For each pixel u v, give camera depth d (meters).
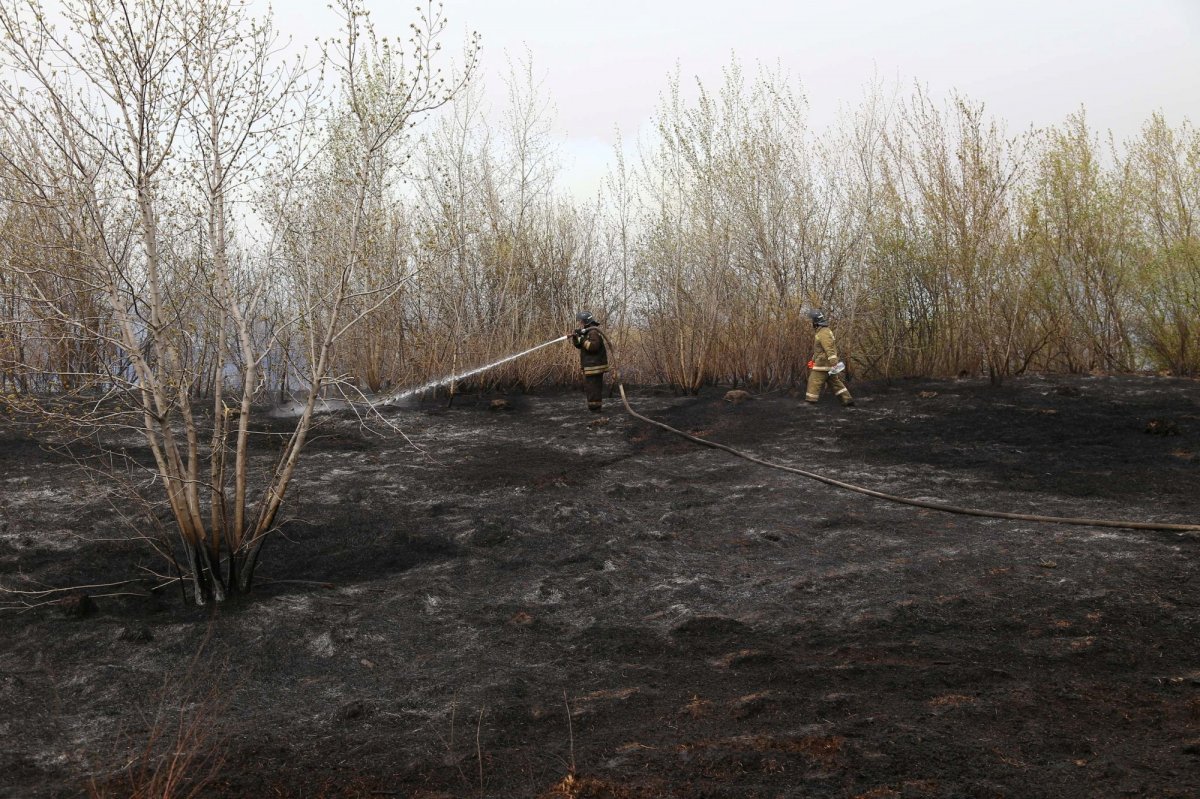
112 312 6.37
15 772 3.71
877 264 15.80
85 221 5.76
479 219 16.02
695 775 3.59
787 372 15.41
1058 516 7.51
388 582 6.25
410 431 12.05
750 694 4.37
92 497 8.05
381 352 15.05
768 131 15.93
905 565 6.31
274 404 13.16
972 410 12.25
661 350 16.19
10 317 6.26
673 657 4.94
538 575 6.38
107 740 4.02
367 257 6.91
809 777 3.53
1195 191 15.02
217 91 5.85
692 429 11.99
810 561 6.58
